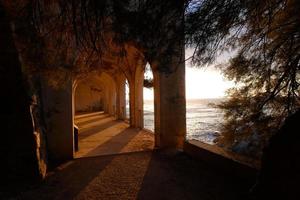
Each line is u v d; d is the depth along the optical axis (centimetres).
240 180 596
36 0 350
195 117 3722
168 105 1001
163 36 364
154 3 328
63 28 361
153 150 974
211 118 3469
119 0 323
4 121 591
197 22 349
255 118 555
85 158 867
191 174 664
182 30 359
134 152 948
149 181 620
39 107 780
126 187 582
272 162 371
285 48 458
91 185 599
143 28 347
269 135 546
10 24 453
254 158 630
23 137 606
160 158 847
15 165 601
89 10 314
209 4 340
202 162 777
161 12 335
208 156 744
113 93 2530
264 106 550
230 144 649
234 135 608
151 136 1316
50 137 839
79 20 335
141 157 866
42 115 818
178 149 966
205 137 1669
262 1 350
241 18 364
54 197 529
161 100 995
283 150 359
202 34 361
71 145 858
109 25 346
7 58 546
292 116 369
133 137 1297
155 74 1019
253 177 554
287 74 464
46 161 751
